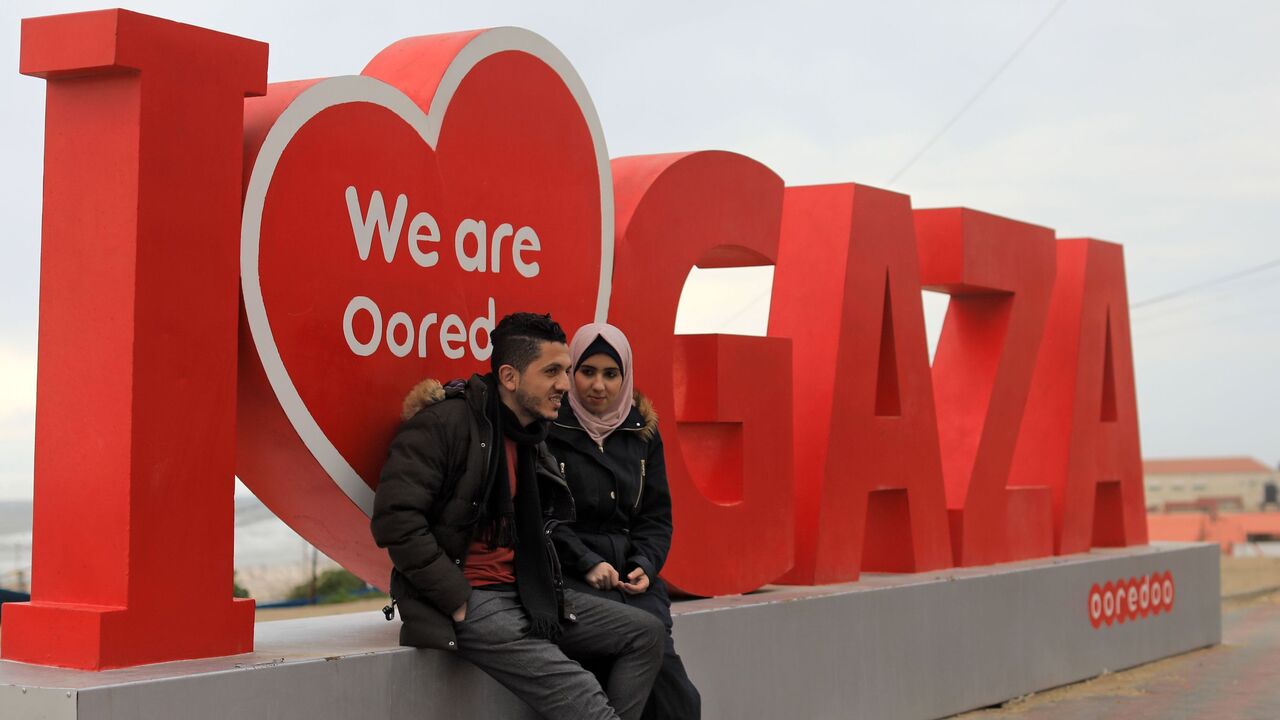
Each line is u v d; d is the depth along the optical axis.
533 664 4.16
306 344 4.31
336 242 4.41
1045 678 8.15
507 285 5.14
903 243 7.65
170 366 3.86
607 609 4.39
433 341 4.79
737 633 5.88
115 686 3.46
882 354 7.60
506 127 5.15
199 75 3.95
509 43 5.18
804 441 7.03
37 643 3.78
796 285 7.23
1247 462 84.88
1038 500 8.81
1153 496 82.81
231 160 4.03
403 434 4.10
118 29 3.73
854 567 7.17
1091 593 8.66
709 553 6.17
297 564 32.25
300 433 4.28
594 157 5.60
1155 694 8.01
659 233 6.04
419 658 4.30
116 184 3.80
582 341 4.74
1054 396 9.20
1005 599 7.81
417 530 4.02
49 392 3.87
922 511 7.68
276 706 3.86
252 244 4.12
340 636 4.63
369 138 4.54
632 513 4.79
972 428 8.32
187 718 3.62
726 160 6.49
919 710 7.05
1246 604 13.90
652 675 4.43
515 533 4.23
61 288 3.87
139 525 3.77
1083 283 9.27
